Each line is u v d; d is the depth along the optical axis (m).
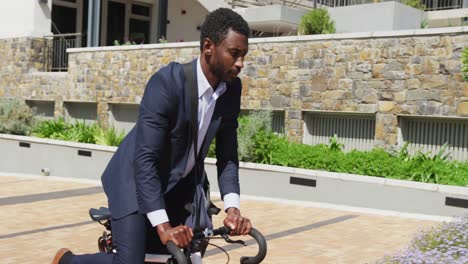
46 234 7.06
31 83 17.66
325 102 11.24
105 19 20.36
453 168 9.12
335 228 7.68
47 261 5.88
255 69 12.24
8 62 18.38
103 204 9.25
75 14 20.25
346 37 10.90
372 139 10.95
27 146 13.48
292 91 11.71
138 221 2.89
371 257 6.18
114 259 2.95
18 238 6.83
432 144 10.23
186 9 20.56
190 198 3.08
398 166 9.13
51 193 10.26
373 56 10.59
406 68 10.20
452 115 9.69
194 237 2.87
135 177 2.83
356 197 8.98
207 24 2.79
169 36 20.19
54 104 17.45
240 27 2.75
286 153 10.23
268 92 12.06
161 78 2.84
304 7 19.84
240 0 19.62
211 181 10.41
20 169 13.65
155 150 2.82
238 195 3.08
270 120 11.06
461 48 9.55
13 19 18.55
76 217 8.13
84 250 6.32
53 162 12.91
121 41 20.81
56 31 19.70
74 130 14.06
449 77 9.70
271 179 9.89
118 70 15.05
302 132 11.68
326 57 11.20
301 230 7.52
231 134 3.16
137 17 21.19
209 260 5.93
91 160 12.18
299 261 5.99
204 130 3.00
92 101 15.78
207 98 2.93
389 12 13.82
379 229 7.62
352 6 14.61
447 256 4.46
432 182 8.80
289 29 18.55
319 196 9.37
